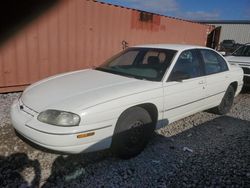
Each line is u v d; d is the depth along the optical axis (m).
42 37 6.18
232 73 5.38
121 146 3.24
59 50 6.55
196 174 3.13
